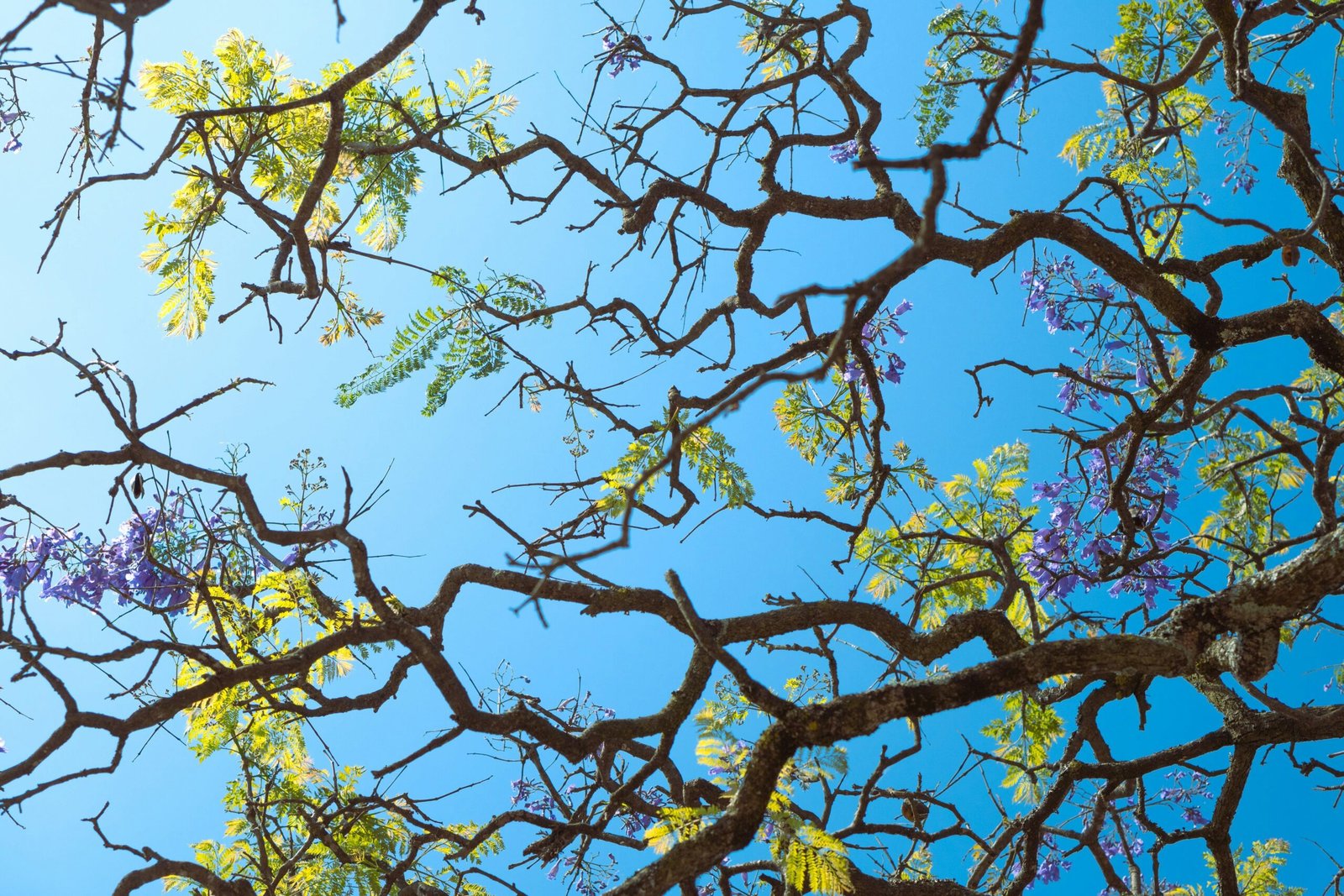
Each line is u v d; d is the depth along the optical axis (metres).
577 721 5.74
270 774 6.00
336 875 5.72
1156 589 6.36
